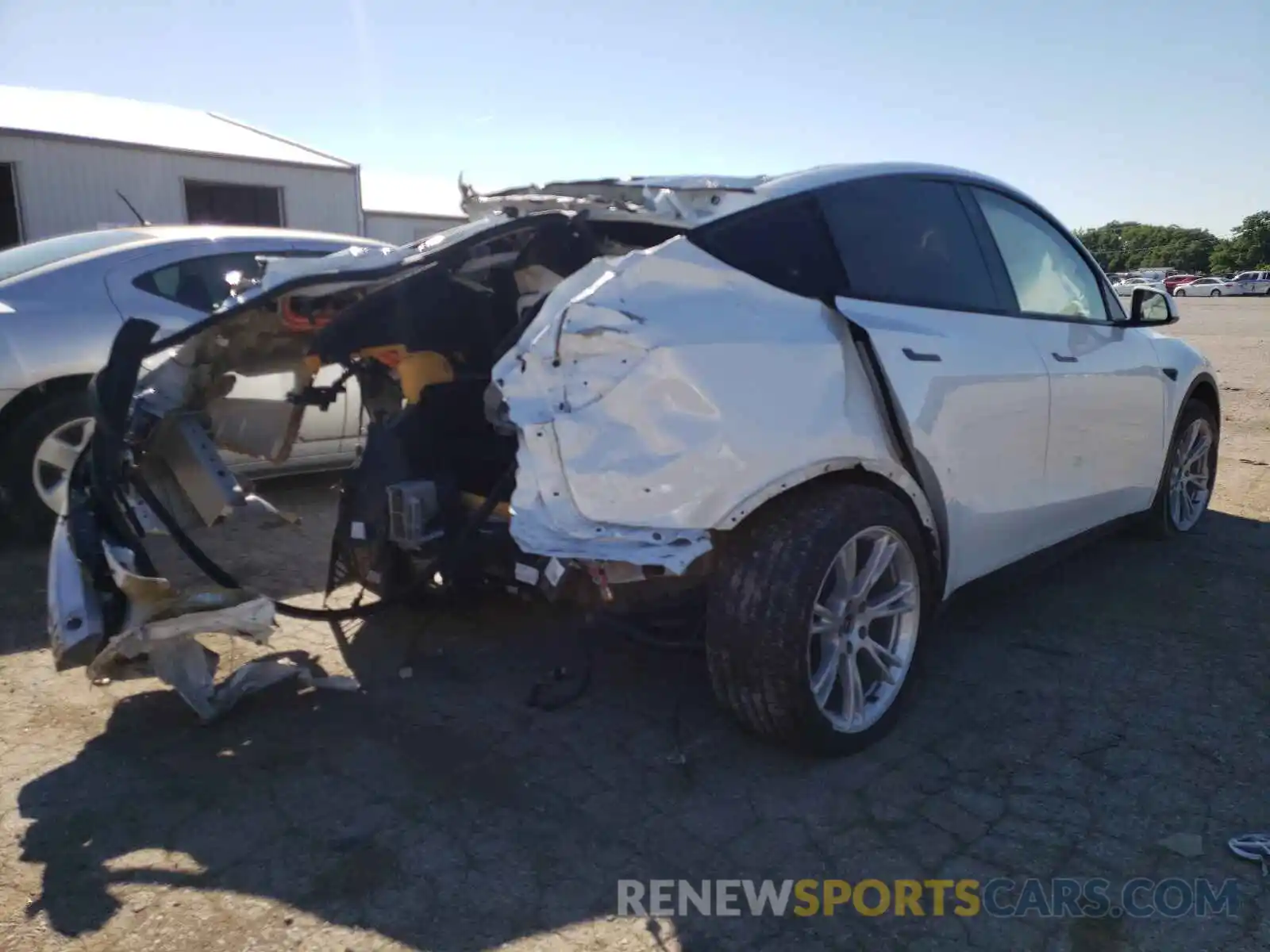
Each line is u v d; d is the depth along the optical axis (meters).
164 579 2.91
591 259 3.23
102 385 3.07
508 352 2.73
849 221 3.29
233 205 17.22
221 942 2.20
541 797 2.79
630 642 3.14
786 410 2.78
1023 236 4.06
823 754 2.94
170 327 5.11
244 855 2.51
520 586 3.07
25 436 4.78
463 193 3.91
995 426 3.47
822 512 2.84
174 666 3.11
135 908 2.30
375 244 6.24
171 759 2.99
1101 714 3.30
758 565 2.76
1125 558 5.00
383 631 4.00
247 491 3.51
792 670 2.75
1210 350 17.88
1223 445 8.10
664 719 3.26
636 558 2.57
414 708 3.34
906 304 3.31
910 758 3.02
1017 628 4.07
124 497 3.19
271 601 3.09
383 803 2.76
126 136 14.96
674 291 2.77
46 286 4.94
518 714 3.29
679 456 2.62
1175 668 3.67
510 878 2.43
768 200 3.11
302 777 2.89
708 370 2.67
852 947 2.21
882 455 3.02
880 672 3.16
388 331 3.32
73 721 3.21
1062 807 2.75
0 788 2.81
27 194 13.74
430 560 3.22
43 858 2.49
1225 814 2.71
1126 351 4.38
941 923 2.29
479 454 3.43
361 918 2.28
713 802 2.77
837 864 2.50
